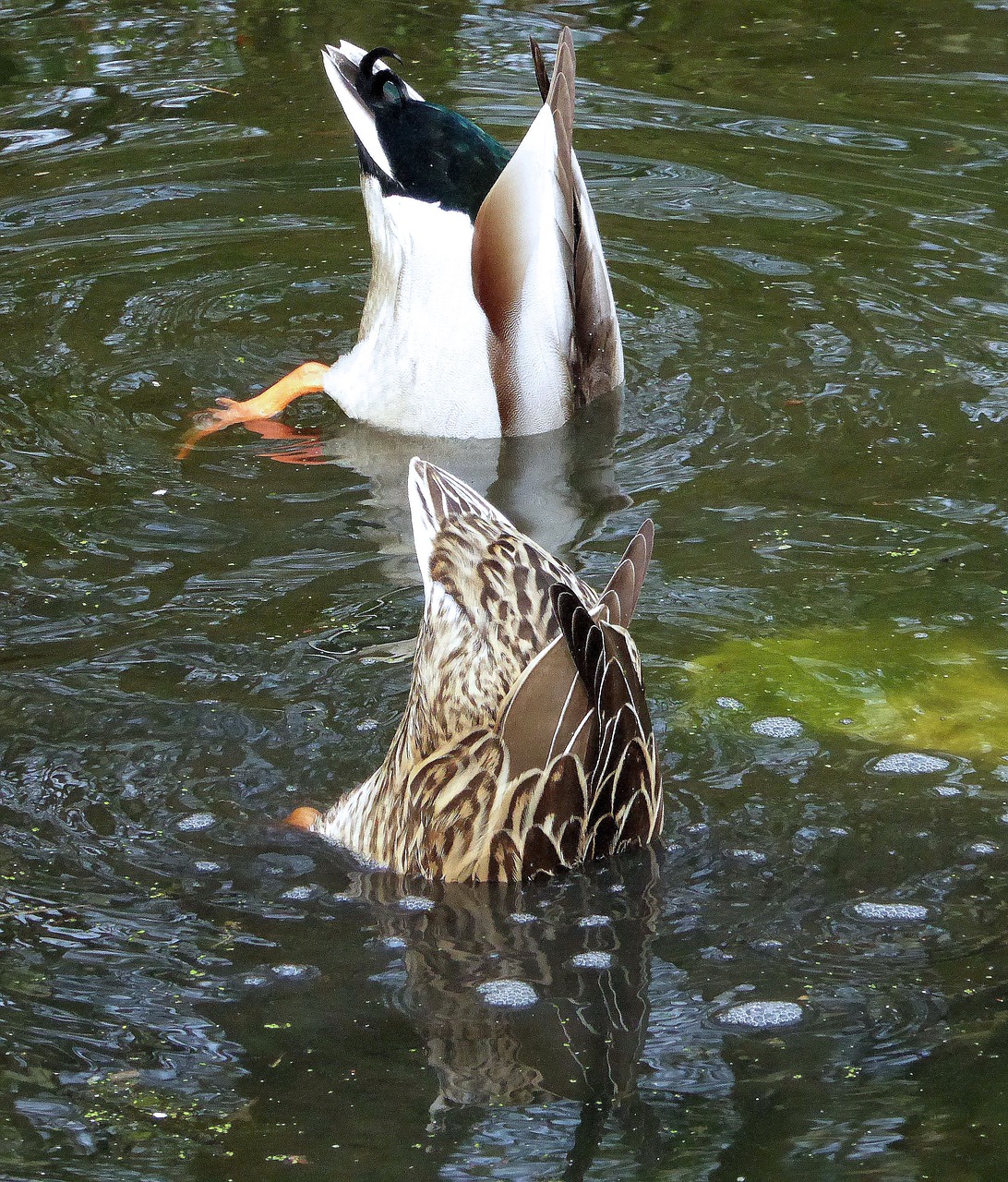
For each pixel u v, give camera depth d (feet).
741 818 24.67
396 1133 18.62
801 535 32.50
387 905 23.03
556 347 37.42
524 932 22.36
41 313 43.21
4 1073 19.44
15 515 33.17
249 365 41.16
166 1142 18.48
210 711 26.96
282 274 46.16
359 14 66.39
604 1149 18.39
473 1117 18.85
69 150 53.31
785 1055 19.85
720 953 21.81
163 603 30.01
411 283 37.40
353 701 27.30
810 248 46.62
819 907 22.70
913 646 28.73
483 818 23.40
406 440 37.73
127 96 57.82
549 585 23.61
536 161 36.73
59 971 21.27
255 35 64.03
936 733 26.50
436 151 38.04
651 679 27.91
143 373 40.32
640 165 52.21
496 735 23.36
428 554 24.50
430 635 23.84
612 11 66.74
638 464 35.94
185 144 54.13
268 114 56.54
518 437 37.58
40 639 28.81
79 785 25.14
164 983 21.13
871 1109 18.88
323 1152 18.34
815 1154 18.21
